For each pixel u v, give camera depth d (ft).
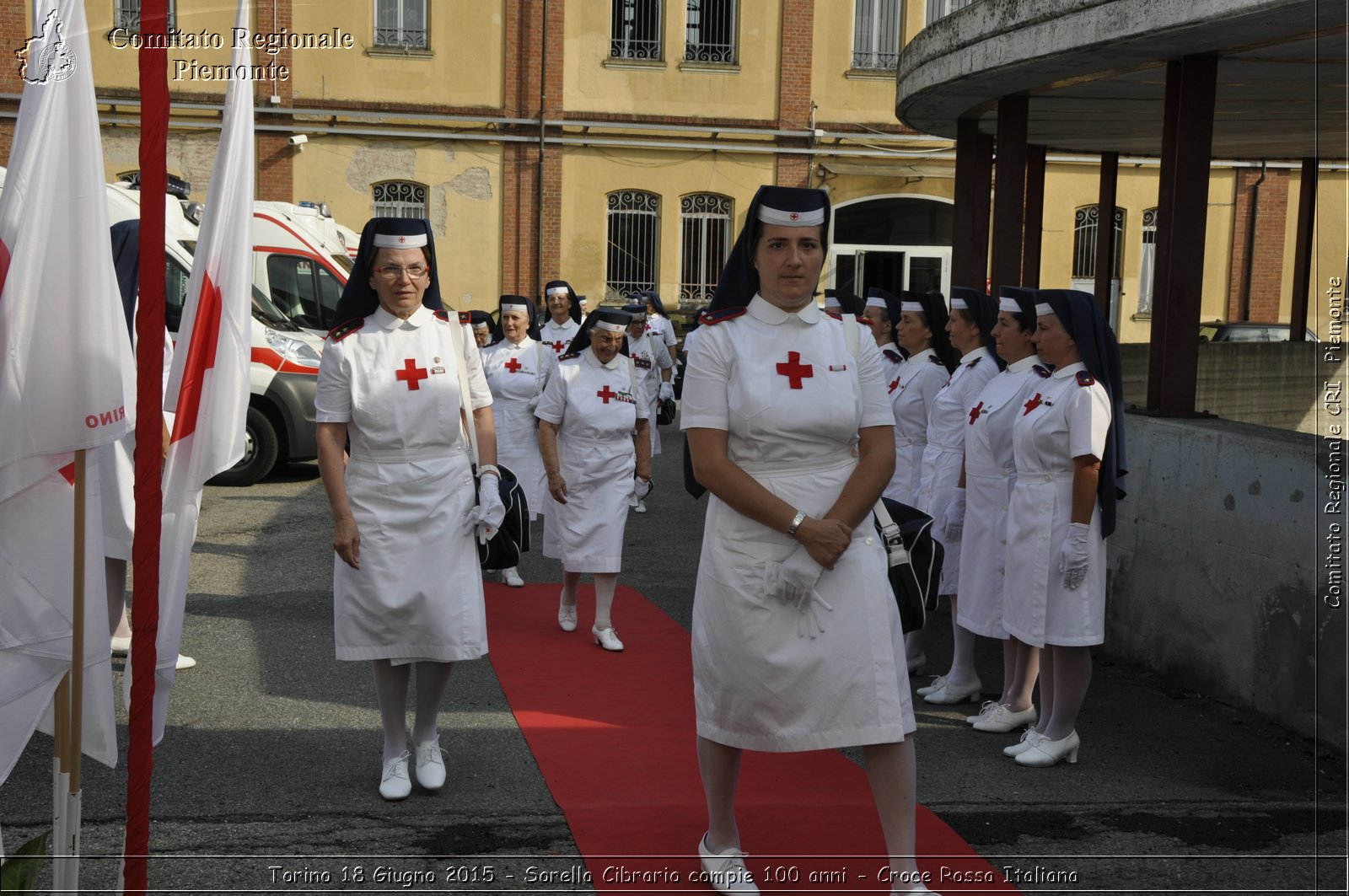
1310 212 45.60
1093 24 22.07
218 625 23.35
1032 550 16.83
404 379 15.25
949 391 20.51
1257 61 22.79
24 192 10.12
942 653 23.12
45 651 10.71
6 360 10.13
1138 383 39.14
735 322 12.47
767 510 11.85
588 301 78.23
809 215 12.20
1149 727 18.79
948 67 27.40
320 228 49.14
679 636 23.66
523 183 76.74
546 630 23.94
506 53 75.72
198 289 11.03
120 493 19.35
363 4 73.87
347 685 19.94
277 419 40.81
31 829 14.15
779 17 77.87
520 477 30.81
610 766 16.63
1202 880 13.52
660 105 77.66
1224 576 19.72
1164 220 23.72
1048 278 81.71
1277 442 18.79
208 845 13.87
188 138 70.64
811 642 11.91
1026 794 16.02
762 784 15.96
